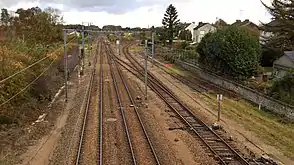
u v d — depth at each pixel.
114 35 153.25
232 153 20.36
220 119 28.50
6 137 23.05
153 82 47.19
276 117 29.59
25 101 29.73
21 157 20.14
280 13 36.03
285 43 40.62
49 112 30.59
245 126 26.64
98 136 23.58
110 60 74.62
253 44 40.91
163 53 84.62
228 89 41.59
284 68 44.97
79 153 20.06
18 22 51.50
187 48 80.00
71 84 45.84
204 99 36.47
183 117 28.86
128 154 20.14
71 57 58.78
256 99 34.47
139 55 86.75
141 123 26.44
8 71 25.97
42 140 23.28
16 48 32.44
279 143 22.94
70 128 25.73
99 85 44.66
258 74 42.22
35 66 32.78
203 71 51.47
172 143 22.41
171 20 100.88
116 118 28.44
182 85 45.22
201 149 21.12
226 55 41.09
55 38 59.19
